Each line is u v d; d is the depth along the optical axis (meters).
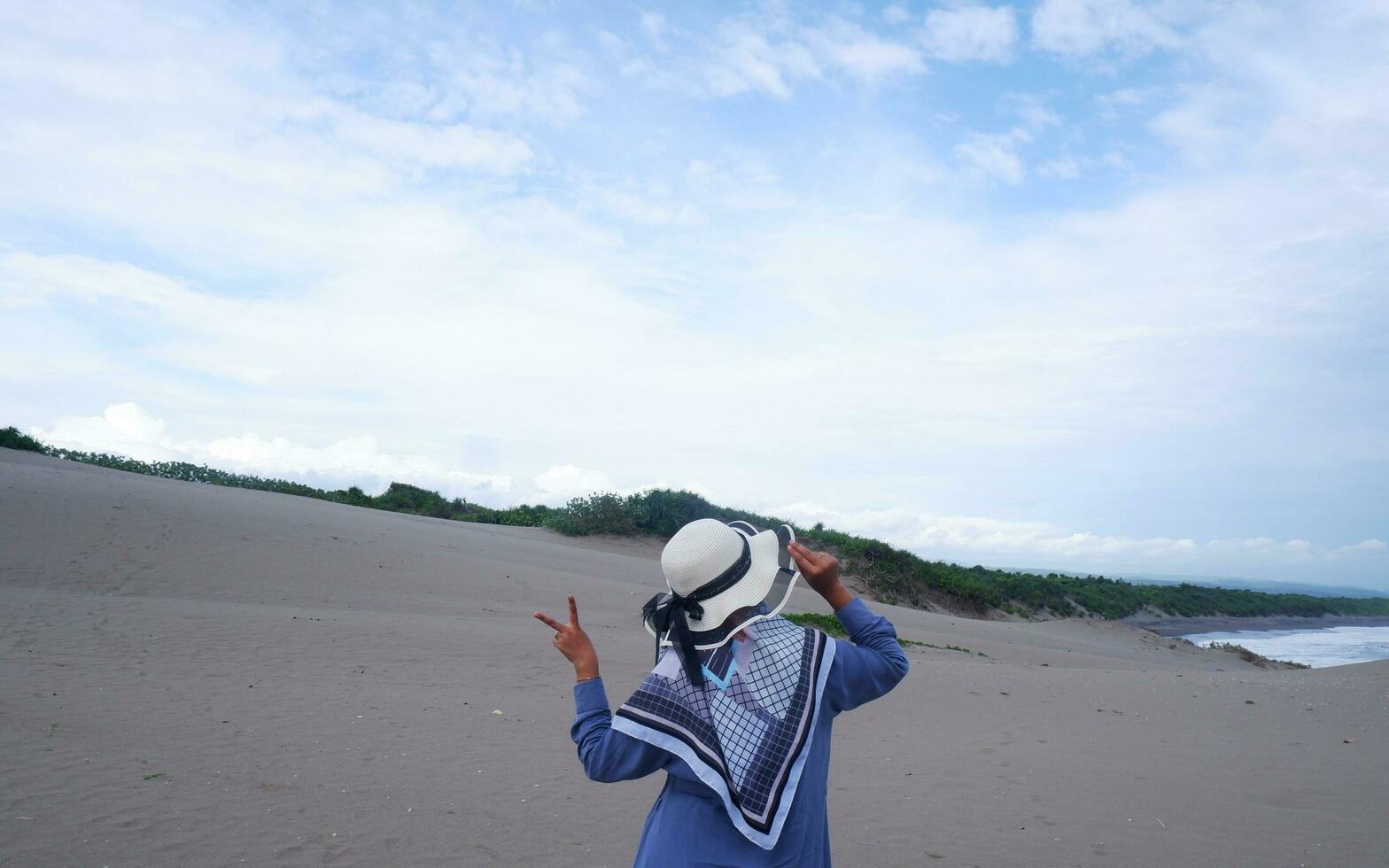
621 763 2.22
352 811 5.10
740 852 2.13
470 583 17.72
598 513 35.62
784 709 2.21
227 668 8.98
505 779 6.01
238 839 4.54
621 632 14.05
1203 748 8.05
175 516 18.06
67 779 5.17
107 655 9.02
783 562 2.51
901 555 38.12
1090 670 13.64
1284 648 37.16
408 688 8.84
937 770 7.01
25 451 30.50
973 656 17.08
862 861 4.83
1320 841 5.26
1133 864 4.86
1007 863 4.86
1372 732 8.85
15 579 13.05
